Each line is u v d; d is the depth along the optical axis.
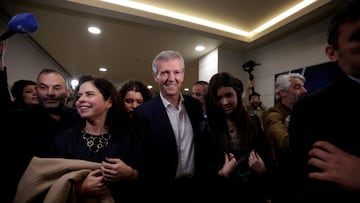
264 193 1.00
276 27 2.69
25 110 1.17
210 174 1.10
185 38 3.10
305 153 0.58
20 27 0.72
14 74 3.11
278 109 1.45
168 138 1.05
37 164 0.90
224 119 1.12
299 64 2.68
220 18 2.74
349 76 0.50
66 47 3.75
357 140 0.49
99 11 2.37
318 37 2.47
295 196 0.59
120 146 1.01
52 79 1.29
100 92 1.02
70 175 0.83
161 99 1.16
